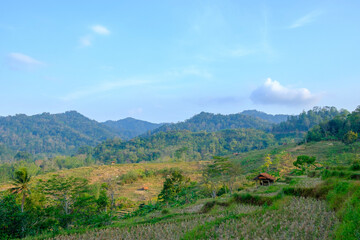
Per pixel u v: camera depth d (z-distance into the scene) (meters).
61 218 46.44
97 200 65.75
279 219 25.75
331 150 124.00
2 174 166.25
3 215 35.53
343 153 107.88
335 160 98.88
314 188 34.62
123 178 119.00
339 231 18.70
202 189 88.06
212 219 31.41
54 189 60.50
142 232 29.66
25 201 53.34
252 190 57.19
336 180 33.62
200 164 155.00
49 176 116.31
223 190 80.00
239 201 41.53
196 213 41.84
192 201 73.31
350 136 124.06
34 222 40.94
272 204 35.75
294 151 140.88
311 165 88.81
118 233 30.38
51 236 32.50
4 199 39.28
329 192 30.80
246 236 21.52
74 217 47.94
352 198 22.91
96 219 46.31
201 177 118.88
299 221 24.11
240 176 99.31
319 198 32.31
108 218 46.84
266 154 155.00
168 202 76.50
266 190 46.91
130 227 33.44
